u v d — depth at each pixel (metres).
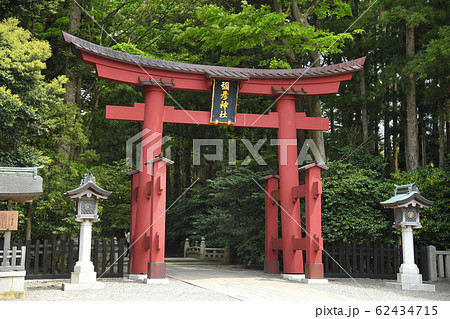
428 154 23.25
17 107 9.45
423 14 15.01
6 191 7.61
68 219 12.05
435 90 16.17
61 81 10.90
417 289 9.23
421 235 12.92
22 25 14.84
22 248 7.48
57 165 12.40
